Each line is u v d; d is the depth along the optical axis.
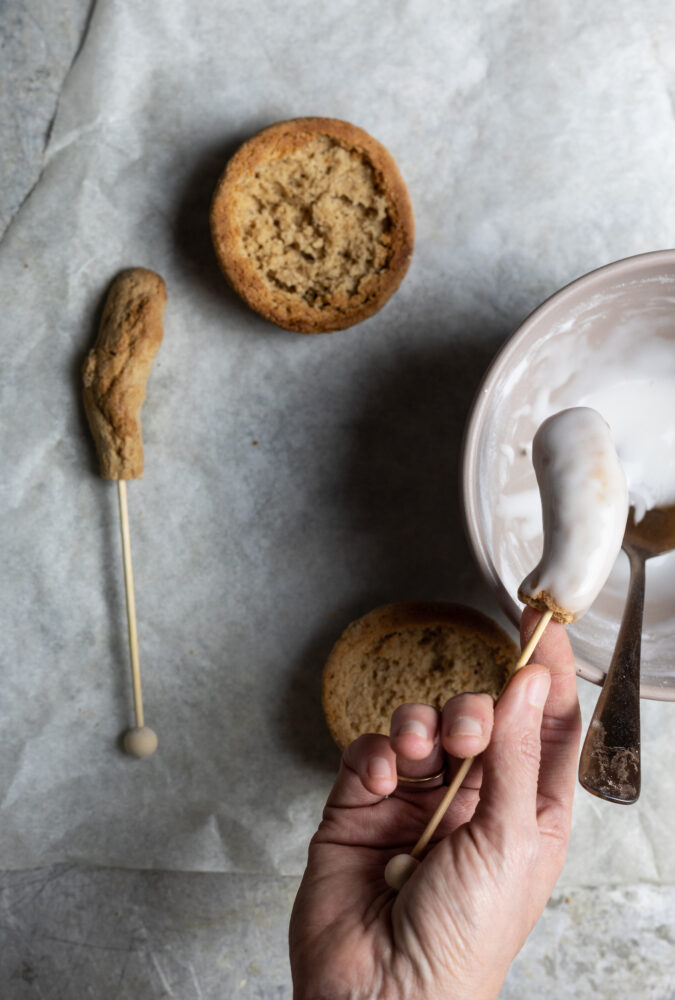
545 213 0.46
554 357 0.44
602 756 0.39
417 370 0.47
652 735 0.47
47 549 0.47
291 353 0.47
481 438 0.42
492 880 0.37
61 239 0.46
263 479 0.47
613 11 0.46
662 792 0.47
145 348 0.45
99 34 0.46
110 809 0.47
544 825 0.41
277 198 0.46
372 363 0.47
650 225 0.46
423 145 0.46
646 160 0.46
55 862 0.48
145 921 0.48
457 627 0.45
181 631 0.47
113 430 0.46
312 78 0.46
